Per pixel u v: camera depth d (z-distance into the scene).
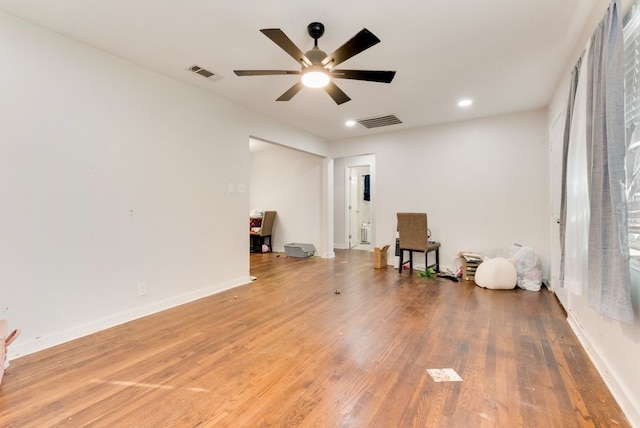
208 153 3.61
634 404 1.46
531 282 3.77
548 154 3.99
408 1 2.00
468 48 2.59
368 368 1.95
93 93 2.58
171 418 1.50
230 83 3.35
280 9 2.08
